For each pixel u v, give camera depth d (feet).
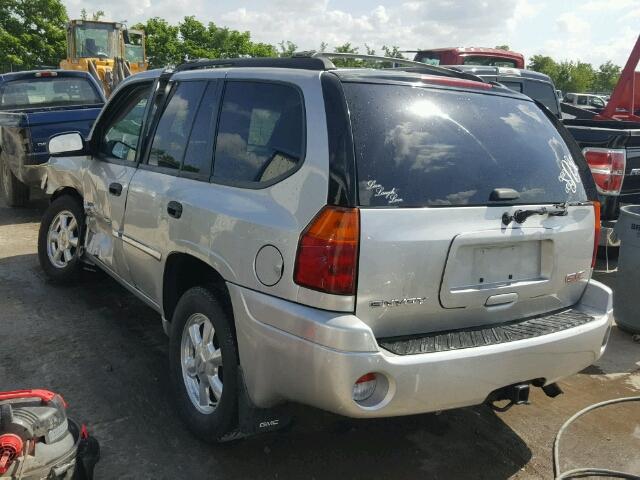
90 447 9.12
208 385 10.85
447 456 11.00
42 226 18.76
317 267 8.50
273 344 8.95
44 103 31.99
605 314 10.81
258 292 9.29
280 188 9.34
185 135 12.23
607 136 19.57
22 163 26.73
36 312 16.48
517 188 10.05
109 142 15.71
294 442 11.14
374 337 8.46
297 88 9.77
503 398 9.80
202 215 10.62
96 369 13.42
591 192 11.35
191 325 11.27
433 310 9.21
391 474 10.38
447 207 9.17
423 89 10.02
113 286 18.72
